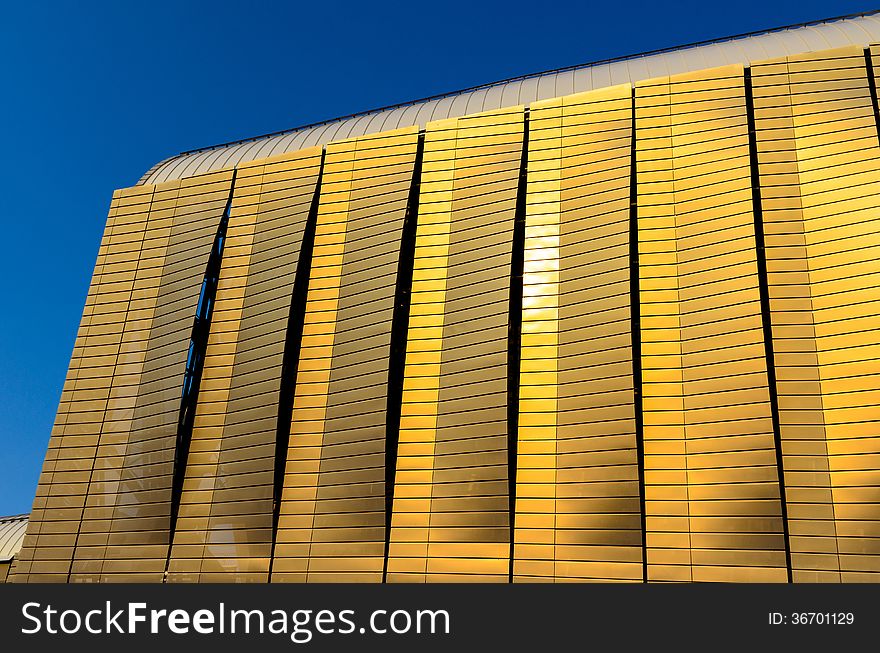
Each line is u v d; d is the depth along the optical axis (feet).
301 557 98.32
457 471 94.12
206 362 117.50
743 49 108.27
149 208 136.05
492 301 100.68
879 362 79.77
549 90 118.52
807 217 89.76
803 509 77.92
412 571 91.30
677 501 83.15
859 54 94.79
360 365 105.50
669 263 94.27
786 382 83.25
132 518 111.96
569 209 102.73
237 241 124.77
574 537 85.51
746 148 94.94
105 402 122.83
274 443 105.50
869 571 73.51
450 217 110.01
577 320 95.61
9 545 158.10
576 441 89.61
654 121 102.42
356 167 120.88
